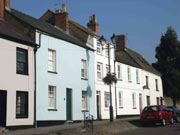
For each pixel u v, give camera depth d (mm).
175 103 60625
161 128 28562
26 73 25734
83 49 33844
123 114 41344
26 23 27391
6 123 23375
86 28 39094
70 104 31109
